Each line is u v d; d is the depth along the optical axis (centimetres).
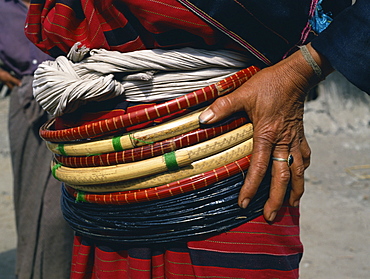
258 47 111
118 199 115
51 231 218
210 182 112
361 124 502
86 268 130
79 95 110
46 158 232
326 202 339
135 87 114
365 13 103
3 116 620
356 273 253
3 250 304
